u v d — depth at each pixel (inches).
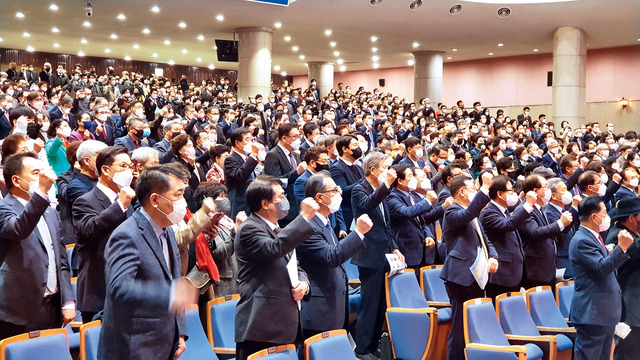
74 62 1197.1
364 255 215.5
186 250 170.9
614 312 204.1
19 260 143.3
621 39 933.8
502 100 1140.5
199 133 288.4
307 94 894.4
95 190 160.2
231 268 195.8
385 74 1299.2
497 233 224.1
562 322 221.6
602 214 206.2
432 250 249.0
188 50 1102.4
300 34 902.4
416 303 218.2
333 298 172.7
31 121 290.2
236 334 151.5
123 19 828.6
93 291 157.4
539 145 603.5
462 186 212.7
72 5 754.2
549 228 228.5
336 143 269.3
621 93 1016.2
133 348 117.3
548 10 767.1
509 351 182.2
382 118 560.4
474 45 994.1
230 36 917.2
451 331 206.8
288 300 150.3
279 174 282.0
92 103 535.5
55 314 151.6
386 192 206.1
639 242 210.7
